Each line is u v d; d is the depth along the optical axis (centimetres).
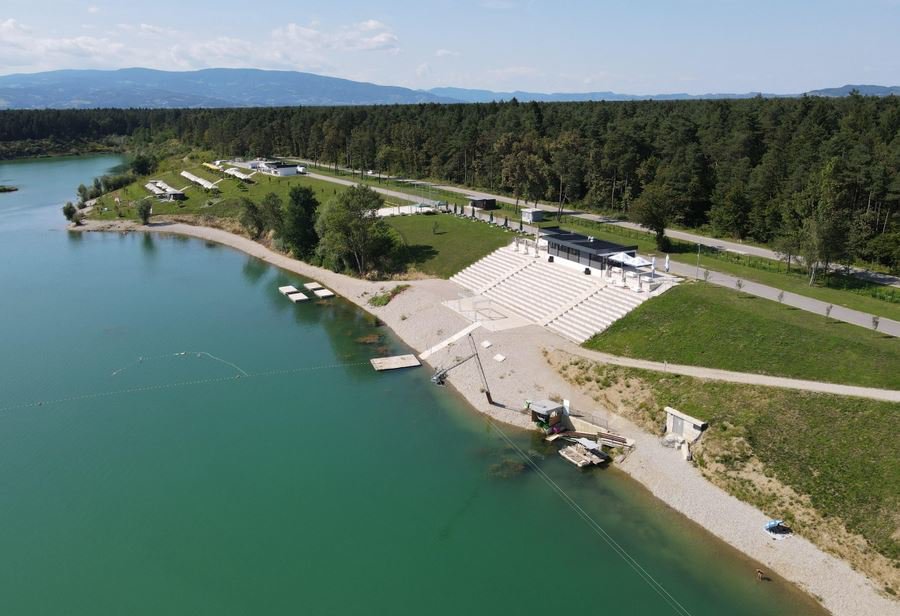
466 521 4625
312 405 6450
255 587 4025
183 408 6400
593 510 4694
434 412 6275
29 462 5441
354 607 3856
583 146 14050
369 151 19300
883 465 4288
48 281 11025
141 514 4747
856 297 7088
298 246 12231
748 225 10800
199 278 11312
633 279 7825
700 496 4662
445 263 10350
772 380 5391
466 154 17375
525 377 6562
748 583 3931
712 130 14388
